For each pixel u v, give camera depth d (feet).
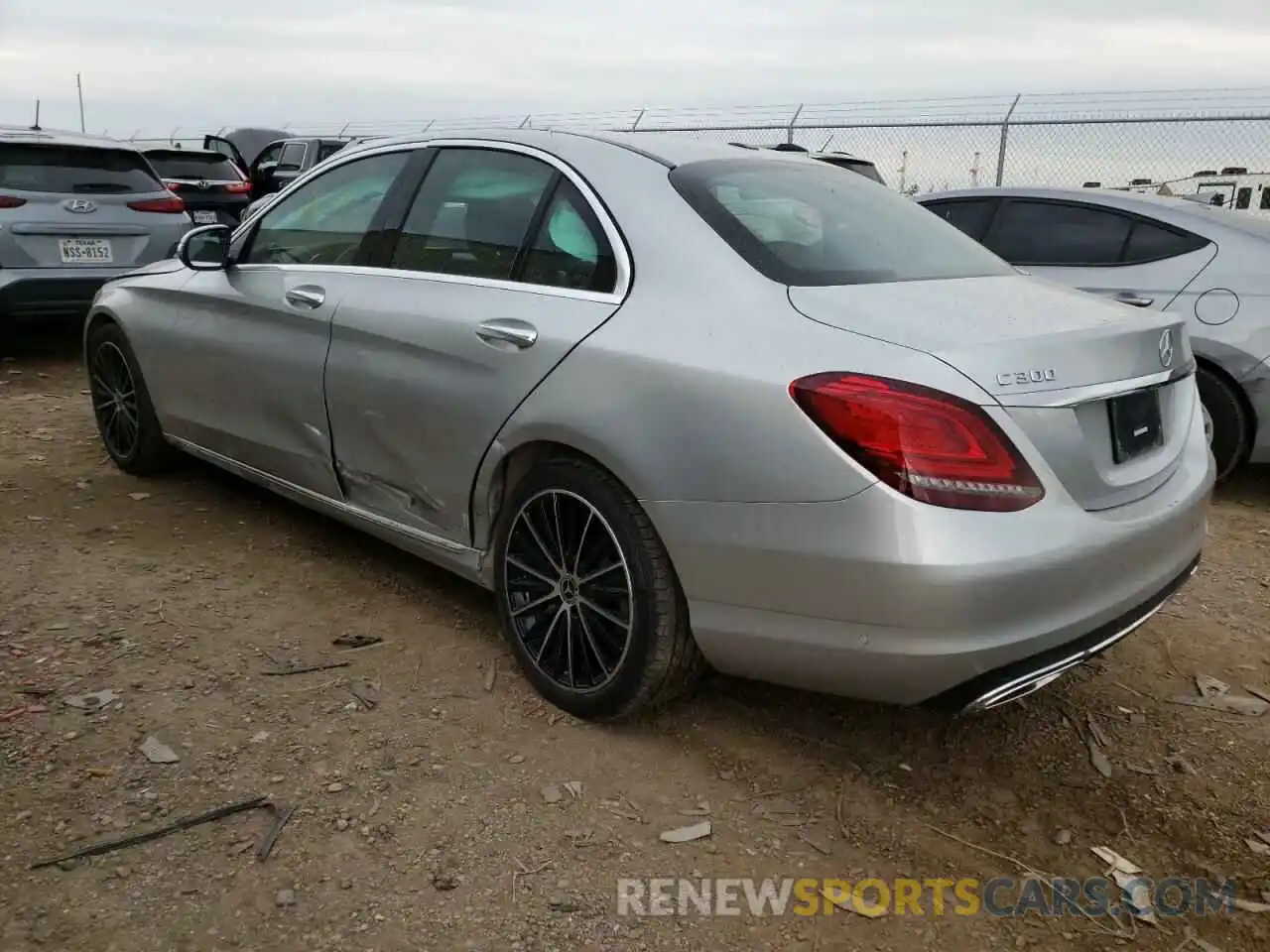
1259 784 9.28
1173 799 9.02
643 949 7.06
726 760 9.23
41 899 7.14
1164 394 9.12
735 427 7.95
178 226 25.68
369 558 13.25
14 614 11.14
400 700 9.91
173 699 9.68
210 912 7.13
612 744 9.36
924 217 11.23
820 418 7.58
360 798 8.41
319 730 9.33
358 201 12.12
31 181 23.62
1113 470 8.23
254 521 14.42
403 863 7.72
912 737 9.75
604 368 8.81
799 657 8.04
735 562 8.11
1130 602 8.20
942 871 8.02
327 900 7.30
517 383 9.48
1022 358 7.67
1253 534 15.85
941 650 7.37
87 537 13.50
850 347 7.79
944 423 7.31
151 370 14.83
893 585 7.35
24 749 8.77
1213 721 10.31
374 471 11.33
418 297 10.74
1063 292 9.77
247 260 13.38
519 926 7.18
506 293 10.00
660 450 8.36
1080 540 7.64
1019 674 7.63
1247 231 17.30
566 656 9.68
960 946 7.27
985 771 9.32
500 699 10.00
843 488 7.48
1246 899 7.83
